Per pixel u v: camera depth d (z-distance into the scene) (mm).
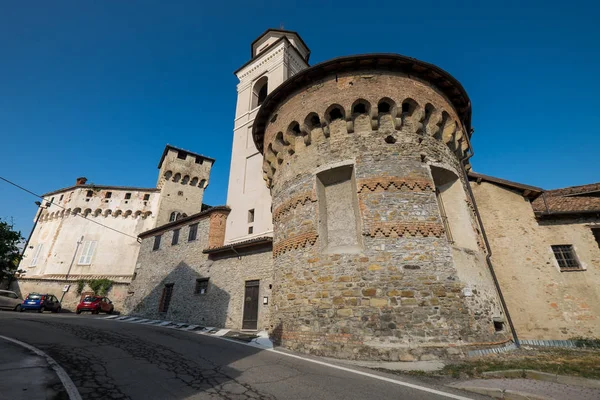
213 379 6277
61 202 41781
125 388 5543
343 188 12289
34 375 5996
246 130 25750
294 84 14031
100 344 9688
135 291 26797
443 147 12984
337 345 9422
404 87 12625
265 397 5324
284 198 13281
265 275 16859
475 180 15359
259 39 29844
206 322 18656
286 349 10383
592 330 12039
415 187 11227
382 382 6410
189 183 41719
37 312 25281
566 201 14812
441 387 6133
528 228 14070
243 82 28938
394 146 11883
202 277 20750
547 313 12586
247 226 21062
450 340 9039
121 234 38438
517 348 10898
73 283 31672
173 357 8242
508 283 13273
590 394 5473
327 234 11703
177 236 25438
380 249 10219
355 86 12609
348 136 12344
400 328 9125
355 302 9773
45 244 39531
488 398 5574
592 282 12805
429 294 9594
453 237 11852
